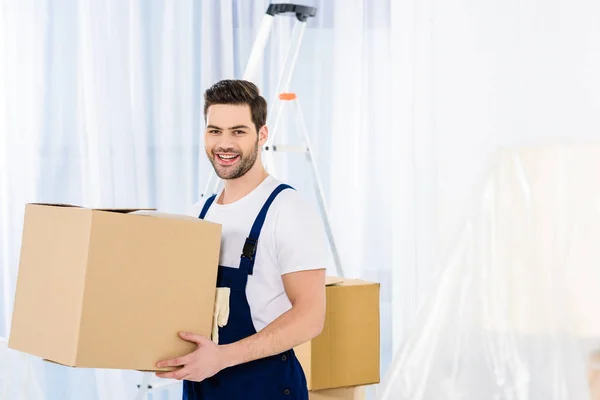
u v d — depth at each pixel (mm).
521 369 2096
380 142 3314
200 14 3189
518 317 2143
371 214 3330
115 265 1481
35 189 3111
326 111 3322
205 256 1621
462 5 2775
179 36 3184
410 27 3100
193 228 1597
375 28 3297
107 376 3121
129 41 3133
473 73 2746
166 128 3191
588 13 2400
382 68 3299
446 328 2238
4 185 3096
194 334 1588
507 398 2076
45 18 3078
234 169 1776
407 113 3109
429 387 2188
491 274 2217
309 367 2334
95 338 1462
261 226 1750
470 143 2783
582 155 2139
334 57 3295
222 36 3201
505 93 2639
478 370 2152
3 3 3061
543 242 2154
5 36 3068
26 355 2461
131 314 1507
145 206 3170
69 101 3105
